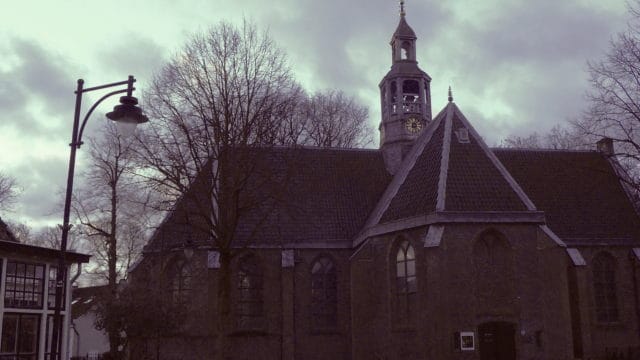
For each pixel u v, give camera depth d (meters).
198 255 38.78
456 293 32.59
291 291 38.94
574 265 38.91
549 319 33.25
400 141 45.34
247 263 40.09
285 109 33.59
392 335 35.56
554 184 44.94
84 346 64.75
